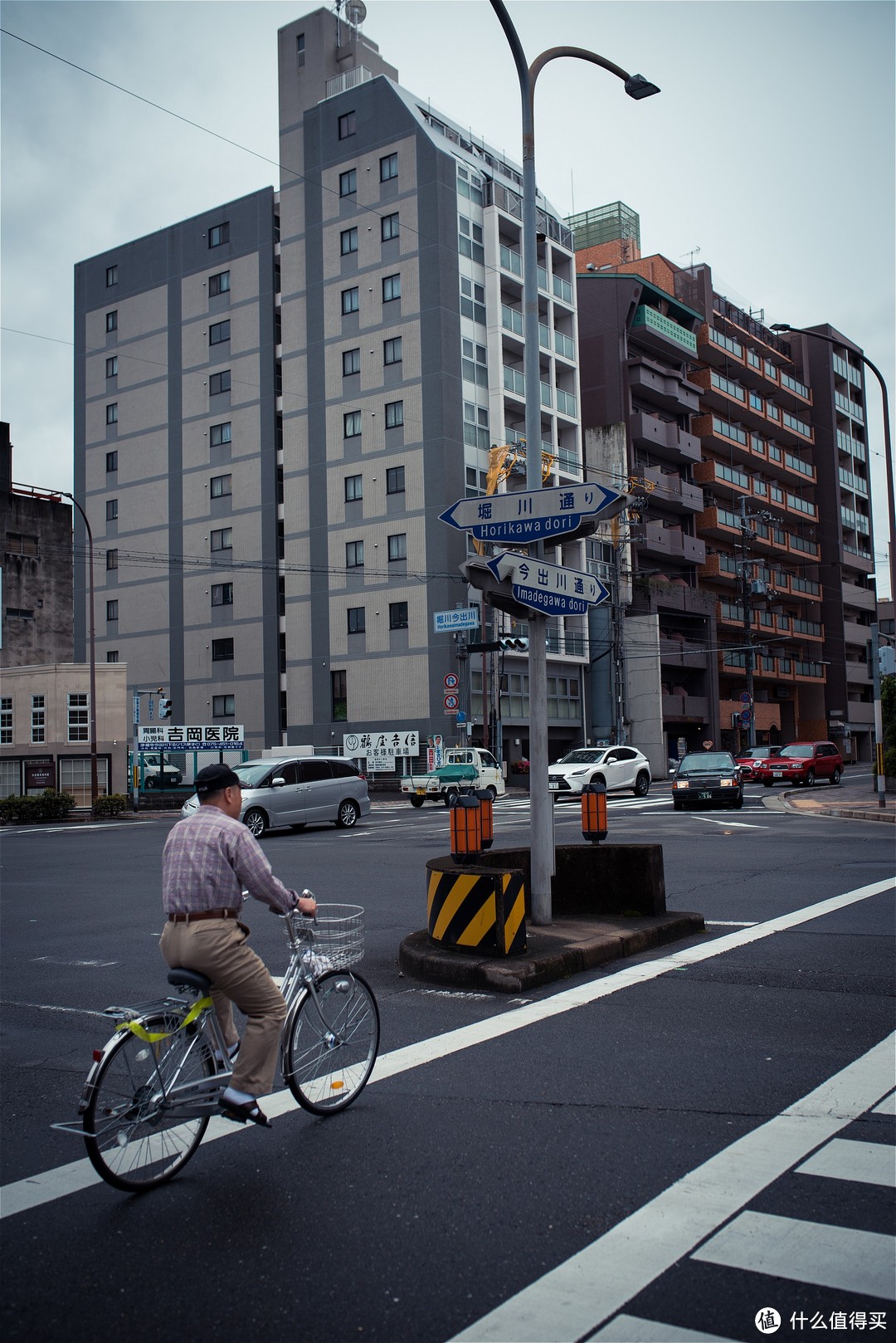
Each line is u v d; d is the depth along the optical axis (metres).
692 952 8.50
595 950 8.11
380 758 40.72
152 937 10.31
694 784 26.05
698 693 56.66
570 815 25.31
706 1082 5.27
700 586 58.94
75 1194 4.16
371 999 5.30
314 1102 4.91
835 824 21.02
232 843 4.43
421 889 12.86
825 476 71.62
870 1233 3.57
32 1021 7.14
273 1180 4.21
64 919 11.69
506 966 7.38
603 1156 4.34
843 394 75.25
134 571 52.03
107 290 54.25
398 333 43.62
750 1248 3.49
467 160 45.34
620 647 48.06
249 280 48.84
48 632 46.19
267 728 46.84
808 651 70.25
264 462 47.78
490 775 34.84
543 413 47.06
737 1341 2.96
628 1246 3.54
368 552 44.03
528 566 8.20
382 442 43.84
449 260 43.22
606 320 53.44
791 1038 6.00
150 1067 4.20
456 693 37.34
